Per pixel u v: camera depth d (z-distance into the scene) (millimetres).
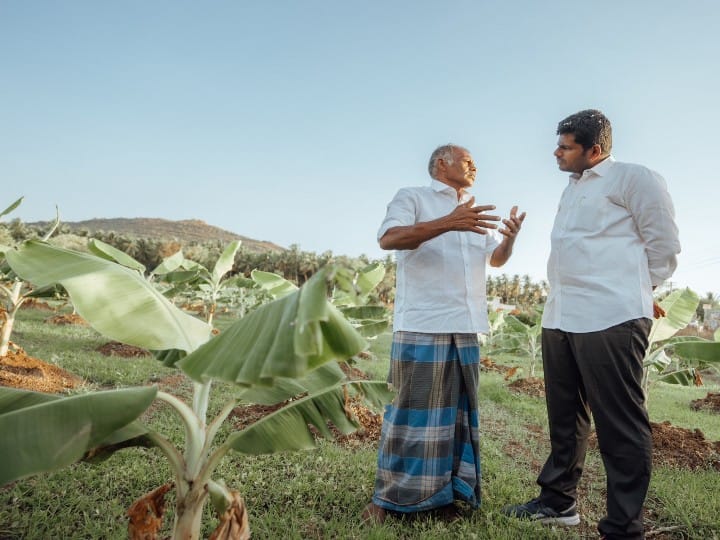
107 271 2084
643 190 2652
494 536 2623
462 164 3096
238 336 1590
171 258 8633
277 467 3473
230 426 4250
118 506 2689
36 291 5668
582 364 2705
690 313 5551
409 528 2705
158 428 4098
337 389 2389
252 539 2457
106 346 8523
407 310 2984
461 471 2965
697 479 3674
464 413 3008
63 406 1593
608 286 2662
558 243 2918
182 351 2406
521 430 5148
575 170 2973
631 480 2506
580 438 2945
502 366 11797
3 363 5516
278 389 2299
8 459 1409
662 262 2670
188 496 1820
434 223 2600
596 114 2883
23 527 2412
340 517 2811
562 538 2697
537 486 3480
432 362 2891
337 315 1600
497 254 3309
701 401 7891
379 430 4578
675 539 2795
